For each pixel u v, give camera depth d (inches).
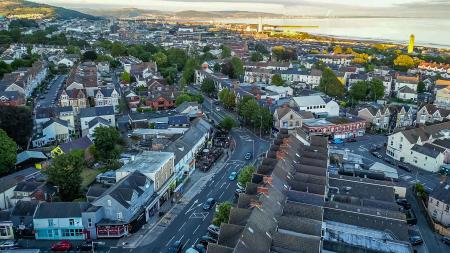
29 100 7731.3
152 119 6550.2
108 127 5359.3
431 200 3949.3
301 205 3435.0
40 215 3486.7
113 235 3543.3
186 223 3818.9
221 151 5674.2
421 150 5315.0
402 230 3334.2
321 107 7273.6
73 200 4111.7
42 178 4503.0
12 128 5344.5
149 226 3764.8
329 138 6358.3
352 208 3607.3
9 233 3553.2
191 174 4963.1
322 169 4151.1
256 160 5403.5
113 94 7554.1
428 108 7052.2
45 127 5846.5
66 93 7185.0
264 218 3068.4
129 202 3609.7
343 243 3120.1
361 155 5728.3
